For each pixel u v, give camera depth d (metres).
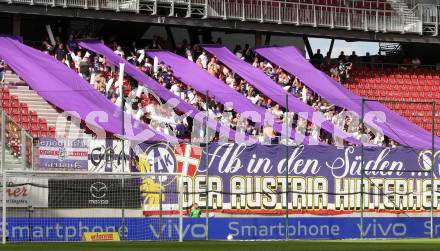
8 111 77.31
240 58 97.81
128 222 64.94
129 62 91.50
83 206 63.94
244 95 90.69
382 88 105.88
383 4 109.44
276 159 69.06
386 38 108.50
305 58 105.69
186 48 97.12
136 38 103.12
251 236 67.88
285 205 69.06
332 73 104.06
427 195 73.06
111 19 93.00
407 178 72.56
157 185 65.56
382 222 71.56
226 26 99.50
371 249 53.03
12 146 68.31
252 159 68.44
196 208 66.69
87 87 82.44
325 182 70.31
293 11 103.12
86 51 90.12
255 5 100.75
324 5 104.88
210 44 98.69
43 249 51.03
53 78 82.25
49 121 77.06
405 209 72.38
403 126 91.44
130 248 52.50
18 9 88.75
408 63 111.88
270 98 90.44
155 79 89.94
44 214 62.94
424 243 61.66
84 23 100.31
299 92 95.25
